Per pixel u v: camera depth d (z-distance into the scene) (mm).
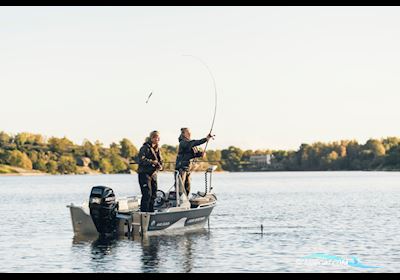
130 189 70438
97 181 117250
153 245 17344
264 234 20359
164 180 102625
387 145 188000
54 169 195500
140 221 18266
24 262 15281
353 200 41969
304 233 20703
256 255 16062
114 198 18469
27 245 18000
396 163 180125
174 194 19719
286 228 22359
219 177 147750
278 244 17984
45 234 20812
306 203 38531
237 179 122125
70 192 62562
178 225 19750
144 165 18266
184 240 18312
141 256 15797
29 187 81500
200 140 19297
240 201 41281
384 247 17469
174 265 14742
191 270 14203
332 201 40844
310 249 17062
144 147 18266
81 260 15359
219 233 20172
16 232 21547
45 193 60219
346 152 196000
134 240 18188
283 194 52906
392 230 21688
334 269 14367
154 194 18578
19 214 30062
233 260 15375
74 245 17547
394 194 51375
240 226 22984
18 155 191500
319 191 59062
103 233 18609
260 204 37594
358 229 22078
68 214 30078
